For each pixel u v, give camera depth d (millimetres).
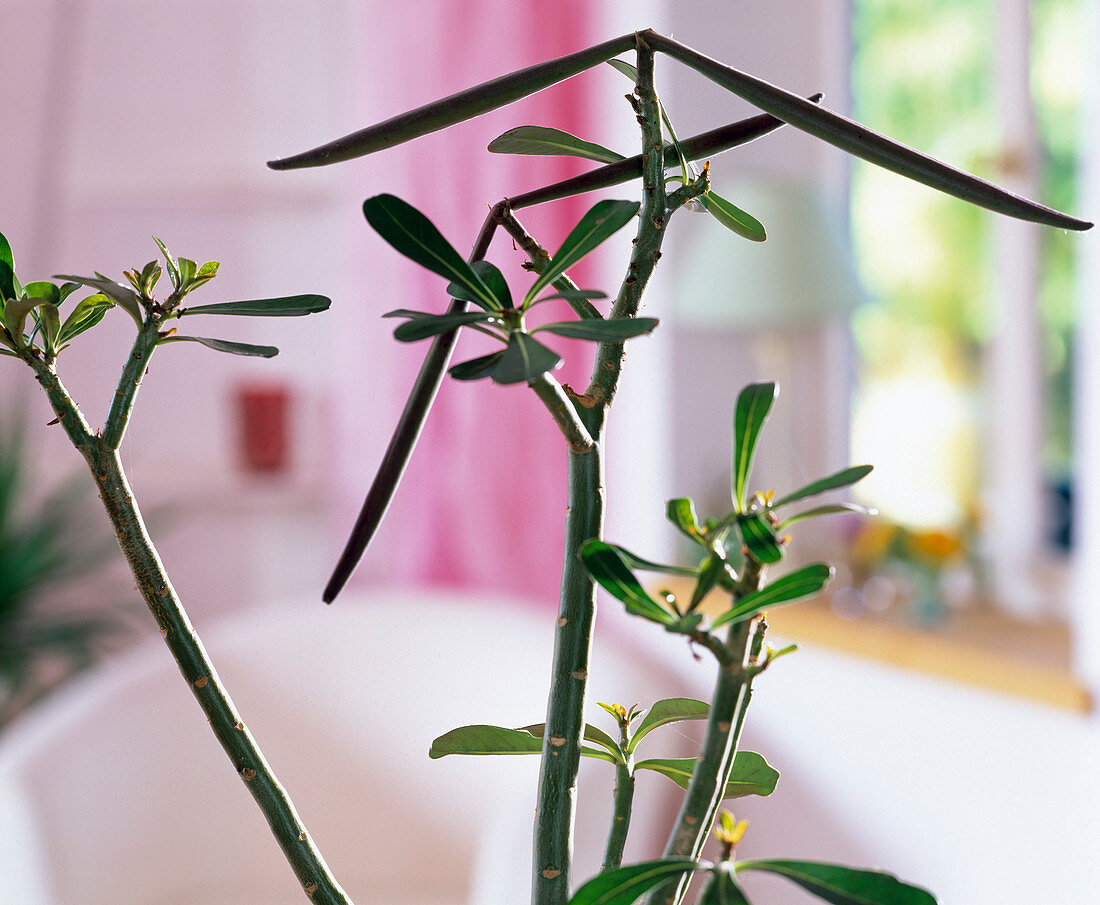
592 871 1645
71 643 2877
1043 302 2344
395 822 2303
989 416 2449
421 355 2645
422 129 367
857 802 2150
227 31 3205
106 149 3260
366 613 2412
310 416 3266
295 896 2217
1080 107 2232
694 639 326
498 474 2576
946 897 1999
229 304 395
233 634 2371
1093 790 1773
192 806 2186
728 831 329
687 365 2506
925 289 2539
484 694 2330
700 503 2477
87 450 369
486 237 425
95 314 399
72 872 1959
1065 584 2297
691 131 2420
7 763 1923
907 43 2502
